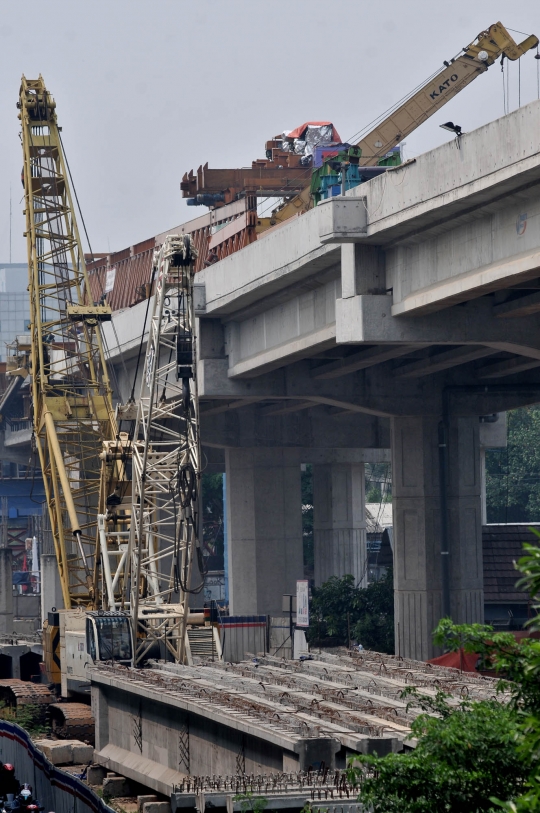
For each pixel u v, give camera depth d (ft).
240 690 251.80
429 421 444.96
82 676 354.95
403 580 448.24
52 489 507.30
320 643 515.50
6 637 508.94
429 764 116.37
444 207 266.57
